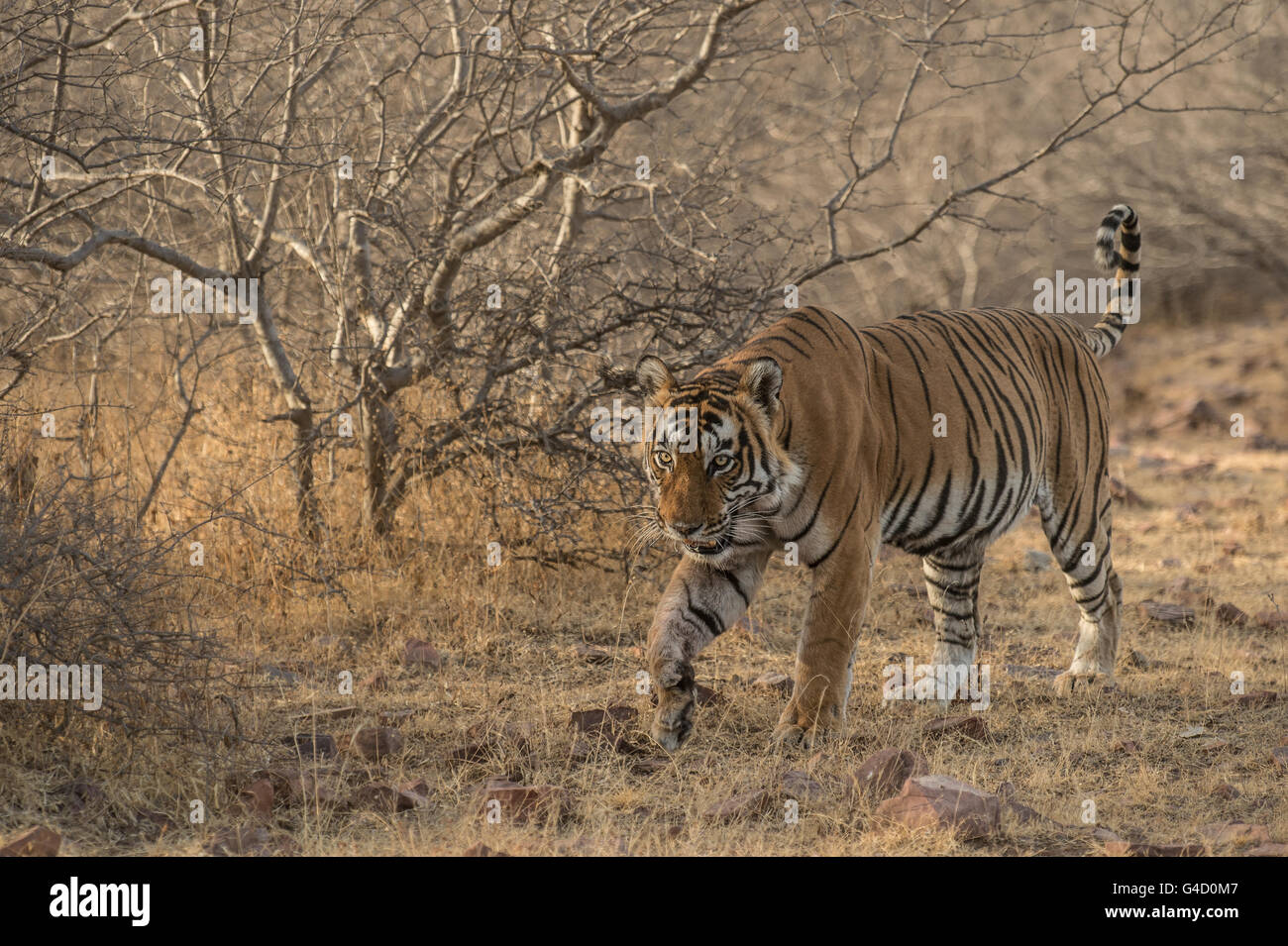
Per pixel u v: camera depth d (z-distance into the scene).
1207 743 6.33
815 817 5.27
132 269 9.57
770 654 8.11
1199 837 5.18
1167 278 26.64
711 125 11.65
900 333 6.92
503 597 8.53
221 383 9.22
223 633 7.56
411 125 9.43
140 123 7.80
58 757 5.45
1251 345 24.58
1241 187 24.42
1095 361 7.83
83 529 5.86
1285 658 8.18
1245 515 13.10
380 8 9.27
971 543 7.21
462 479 9.04
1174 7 20.77
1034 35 9.19
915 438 6.64
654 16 8.77
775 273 8.99
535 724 6.27
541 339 8.46
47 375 8.30
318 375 9.16
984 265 23.25
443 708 6.70
